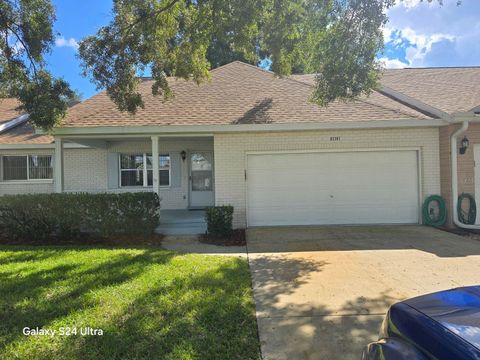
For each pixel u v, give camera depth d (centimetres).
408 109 1148
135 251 763
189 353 357
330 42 808
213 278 570
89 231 972
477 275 613
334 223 1120
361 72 800
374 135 1100
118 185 1486
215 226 959
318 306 482
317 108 1123
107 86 908
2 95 1041
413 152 1113
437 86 1320
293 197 1119
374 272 633
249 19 814
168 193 1480
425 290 543
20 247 819
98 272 593
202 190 1490
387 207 1120
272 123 1048
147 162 1495
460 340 191
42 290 509
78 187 1506
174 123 1040
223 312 446
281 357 362
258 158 1116
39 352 353
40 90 926
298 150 1105
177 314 436
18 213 926
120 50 890
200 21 869
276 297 514
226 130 1047
